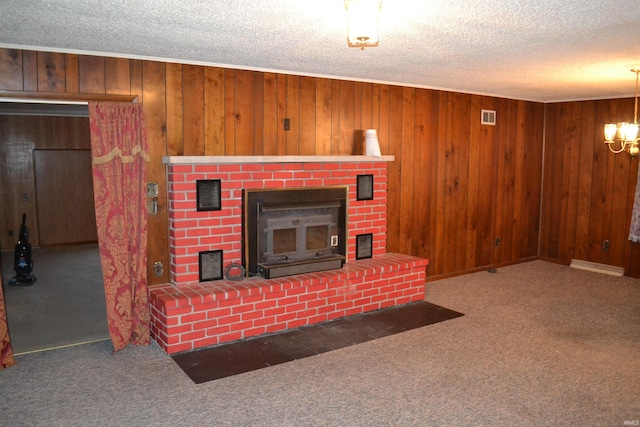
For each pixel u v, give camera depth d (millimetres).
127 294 3836
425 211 5809
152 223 4098
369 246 5145
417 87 5547
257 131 4520
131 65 3893
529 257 7109
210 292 3885
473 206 6285
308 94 4789
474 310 4879
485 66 4262
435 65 4238
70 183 8828
